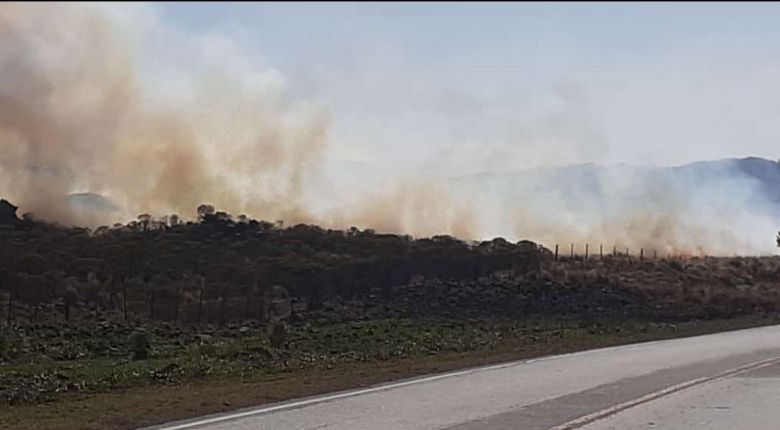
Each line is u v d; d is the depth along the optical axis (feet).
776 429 44.50
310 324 155.02
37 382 71.26
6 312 153.07
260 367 82.02
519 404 53.11
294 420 47.44
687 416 48.26
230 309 175.83
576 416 48.29
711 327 133.80
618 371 71.61
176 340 131.34
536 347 99.76
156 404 54.24
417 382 65.10
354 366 80.23
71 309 163.94
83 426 46.47
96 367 89.71
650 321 155.33
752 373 68.74
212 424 46.16
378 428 44.86
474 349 99.45
